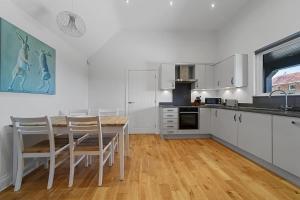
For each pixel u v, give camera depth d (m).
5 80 2.26
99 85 5.79
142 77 5.84
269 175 2.62
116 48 5.80
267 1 3.58
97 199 2.02
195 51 5.88
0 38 2.18
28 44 2.72
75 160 3.10
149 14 4.68
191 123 5.11
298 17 2.91
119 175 2.64
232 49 4.95
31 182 2.44
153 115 5.84
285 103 3.15
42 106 3.17
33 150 2.29
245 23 4.33
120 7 4.30
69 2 3.16
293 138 2.27
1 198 2.05
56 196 2.09
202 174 2.67
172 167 2.94
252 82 4.12
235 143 3.69
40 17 2.98
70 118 2.33
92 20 4.12
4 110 2.30
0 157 2.23
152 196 2.07
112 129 2.50
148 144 4.46
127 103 5.82
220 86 5.08
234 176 2.59
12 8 2.45
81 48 4.91
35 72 2.90
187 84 5.83
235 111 3.67
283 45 3.35
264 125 2.81
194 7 4.36
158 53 5.82
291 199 2.00
